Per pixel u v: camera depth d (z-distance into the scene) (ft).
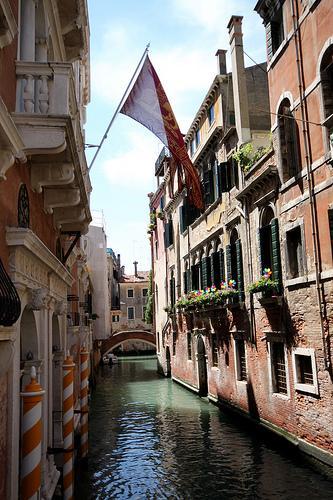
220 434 45.96
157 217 106.73
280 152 39.75
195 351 71.41
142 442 44.62
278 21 42.39
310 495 29.45
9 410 17.22
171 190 89.51
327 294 32.63
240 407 51.08
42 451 24.08
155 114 33.01
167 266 95.14
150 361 150.30
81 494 31.63
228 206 55.16
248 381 48.32
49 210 26.73
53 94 19.21
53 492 25.73
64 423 28.63
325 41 32.86
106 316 145.48
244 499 29.63
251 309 46.93
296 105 37.37
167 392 76.38
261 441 42.68
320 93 33.50
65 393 29.12
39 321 23.70
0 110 13.57
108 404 67.67
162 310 101.55
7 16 15.15
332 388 31.83
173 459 38.70
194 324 72.08
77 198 26.40
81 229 35.53
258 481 32.48
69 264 45.70
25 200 20.97
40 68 19.13
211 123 62.95
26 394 18.24
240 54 51.70
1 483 16.40
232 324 53.26
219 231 58.54
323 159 32.94
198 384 70.03
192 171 39.96
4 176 16.08
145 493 31.50
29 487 17.90
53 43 28.07
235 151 52.95
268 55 42.93
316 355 34.06
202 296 60.23
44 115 18.16
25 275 19.22
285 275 39.19
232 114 56.39
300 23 36.55
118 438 46.65
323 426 32.91
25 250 18.58
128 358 169.37
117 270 222.07
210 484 32.58
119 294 210.59
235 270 52.54
